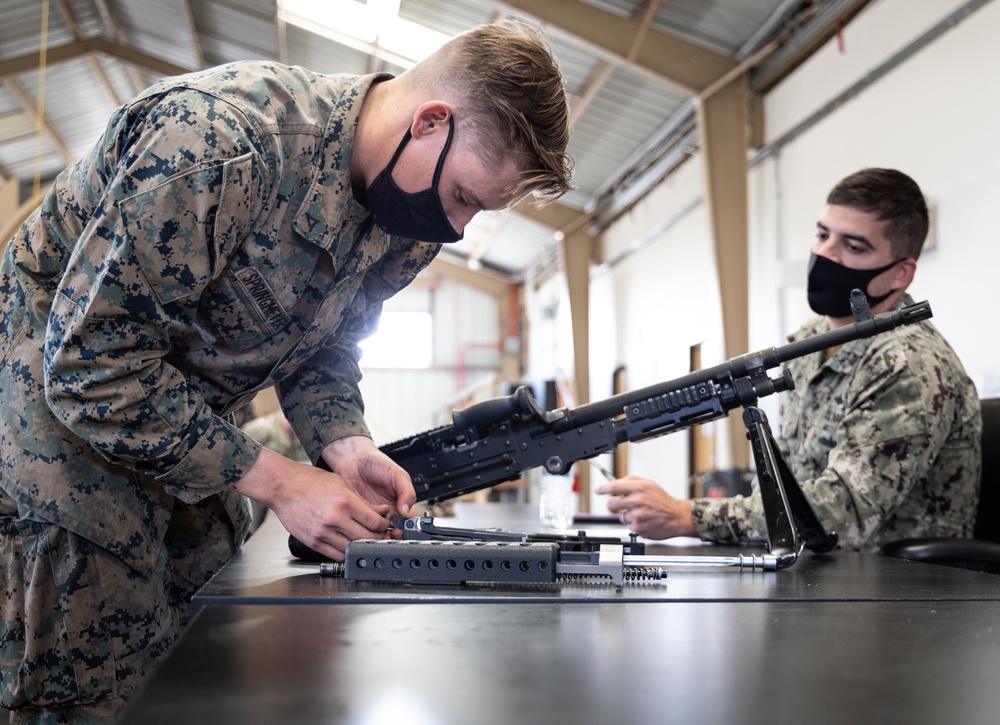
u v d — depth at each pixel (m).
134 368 0.98
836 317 1.85
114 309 0.96
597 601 0.84
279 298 1.12
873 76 4.08
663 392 1.31
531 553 0.95
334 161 1.08
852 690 0.53
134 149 0.96
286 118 1.05
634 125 6.53
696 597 0.87
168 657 0.59
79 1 7.11
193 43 7.27
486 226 10.70
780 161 5.10
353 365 1.42
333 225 1.10
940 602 0.86
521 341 13.46
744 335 4.93
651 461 7.47
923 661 0.60
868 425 1.55
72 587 1.09
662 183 7.29
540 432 1.36
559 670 0.57
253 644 0.63
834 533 1.36
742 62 4.98
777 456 1.29
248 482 1.03
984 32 3.37
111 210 0.94
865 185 1.75
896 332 1.64
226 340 1.15
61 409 0.99
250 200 1.00
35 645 1.07
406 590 0.90
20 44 7.34
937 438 1.55
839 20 4.38
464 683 0.53
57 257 1.12
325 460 1.29
